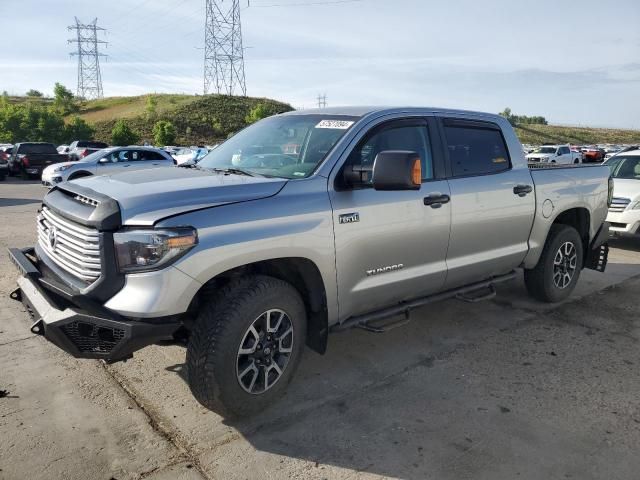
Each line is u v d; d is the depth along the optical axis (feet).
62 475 9.09
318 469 9.44
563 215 18.71
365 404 11.69
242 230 10.05
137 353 14.01
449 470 9.45
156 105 275.18
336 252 11.50
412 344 15.06
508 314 17.62
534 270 17.92
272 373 11.09
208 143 223.71
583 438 10.46
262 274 11.21
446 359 14.08
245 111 270.87
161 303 9.17
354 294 12.16
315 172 11.61
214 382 9.97
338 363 13.78
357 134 12.35
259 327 10.67
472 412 11.40
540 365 13.78
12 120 194.49
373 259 12.35
